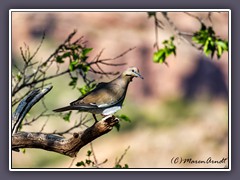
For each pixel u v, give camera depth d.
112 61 28.14
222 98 28.81
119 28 29.11
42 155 23.45
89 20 29.27
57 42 28.61
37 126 23.25
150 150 25.56
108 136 25.72
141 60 28.62
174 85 28.64
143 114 27.56
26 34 28.52
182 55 28.56
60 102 24.91
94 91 9.72
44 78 11.42
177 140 26.31
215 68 28.95
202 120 27.39
